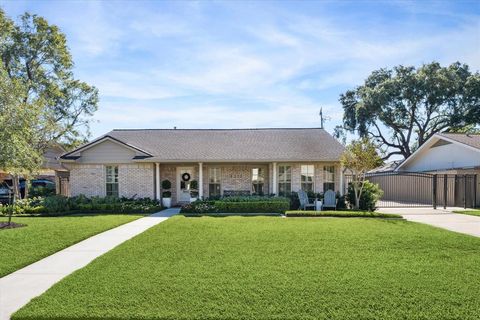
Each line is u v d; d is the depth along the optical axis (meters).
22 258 7.92
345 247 8.84
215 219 14.39
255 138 22.42
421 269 6.89
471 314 4.80
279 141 21.84
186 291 5.65
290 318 4.69
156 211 17.98
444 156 24.14
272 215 16.25
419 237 10.14
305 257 7.83
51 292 5.64
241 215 16.20
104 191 20.03
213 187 20.84
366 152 17.47
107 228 12.12
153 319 4.69
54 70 28.41
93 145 19.80
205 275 6.48
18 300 5.50
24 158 12.84
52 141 24.25
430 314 4.80
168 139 22.41
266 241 9.59
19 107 13.37
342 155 18.28
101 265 7.23
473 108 35.25
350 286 5.86
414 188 26.14
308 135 22.84
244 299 5.32
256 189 20.77
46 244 9.36
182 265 7.19
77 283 6.07
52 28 27.62
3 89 13.49
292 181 20.36
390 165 39.41
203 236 10.37
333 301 5.23
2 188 24.27
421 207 20.72
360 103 39.03
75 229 11.73
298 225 12.55
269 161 19.42
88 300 5.29
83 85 29.22
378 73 41.31
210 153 20.11
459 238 10.01
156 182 19.84
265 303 5.17
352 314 4.80
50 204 16.88
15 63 26.50
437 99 36.41
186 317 4.72
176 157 19.55
